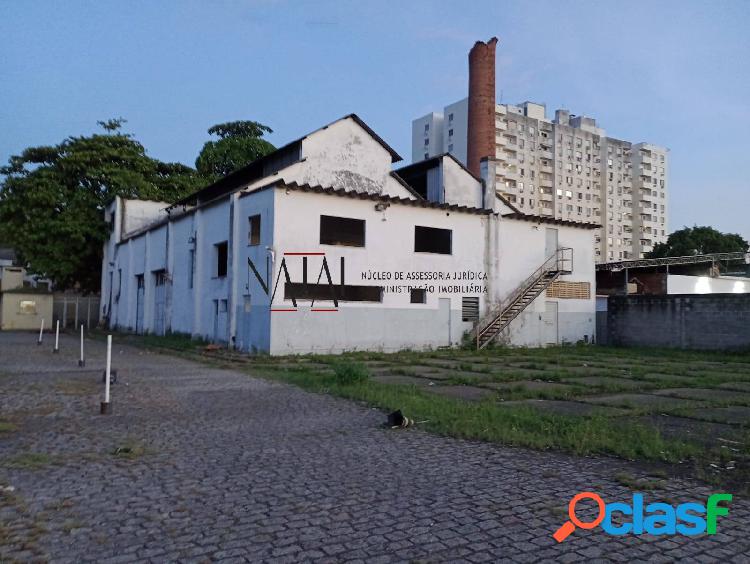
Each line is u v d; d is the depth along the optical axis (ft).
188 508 15.89
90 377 44.98
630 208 355.97
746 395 39.86
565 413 31.42
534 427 27.02
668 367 61.46
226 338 75.97
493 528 14.56
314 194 69.77
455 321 83.61
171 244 95.86
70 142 131.03
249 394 38.01
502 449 23.24
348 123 86.99
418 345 79.25
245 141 159.84
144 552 12.93
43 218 123.34
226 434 25.58
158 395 36.73
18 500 16.40
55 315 139.33
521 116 315.37
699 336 88.28
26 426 26.58
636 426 26.81
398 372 53.83
